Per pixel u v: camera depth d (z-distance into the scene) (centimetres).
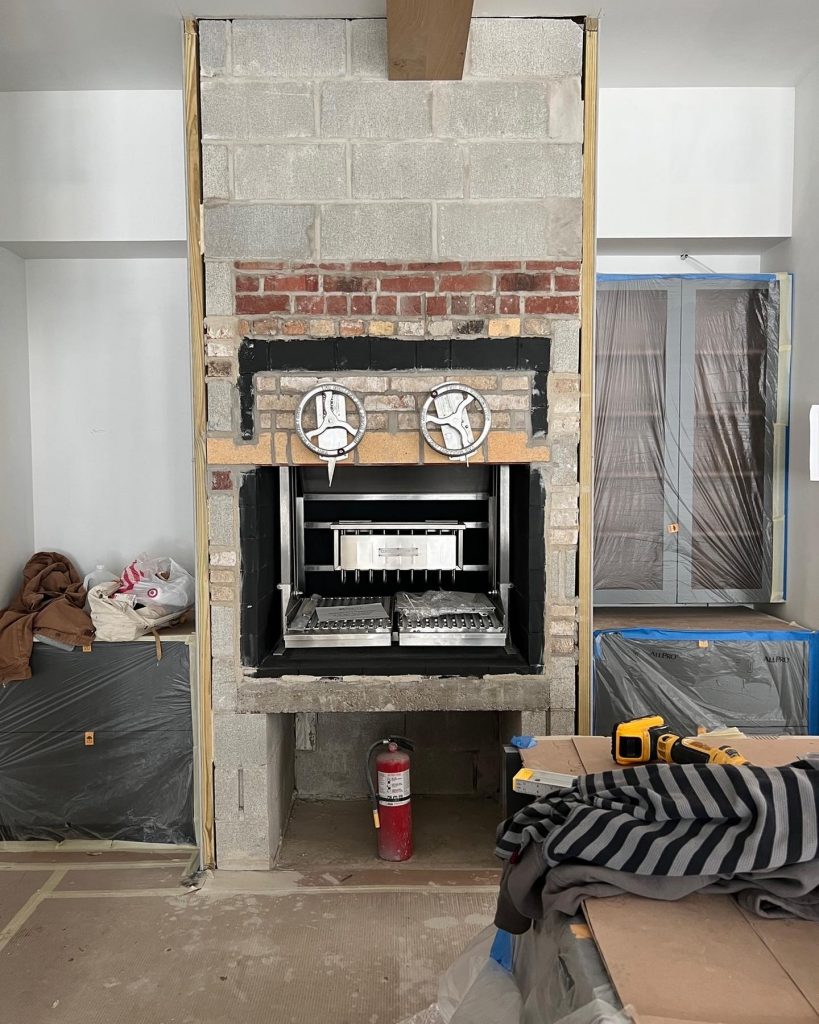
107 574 331
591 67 262
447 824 316
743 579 322
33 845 301
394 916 253
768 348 317
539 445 272
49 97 313
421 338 269
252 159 265
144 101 314
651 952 112
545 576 275
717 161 321
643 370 317
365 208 266
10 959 232
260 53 262
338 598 328
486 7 255
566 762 174
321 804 336
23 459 338
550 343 269
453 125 263
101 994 217
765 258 345
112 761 296
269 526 296
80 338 343
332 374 270
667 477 319
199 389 271
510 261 267
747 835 124
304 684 275
